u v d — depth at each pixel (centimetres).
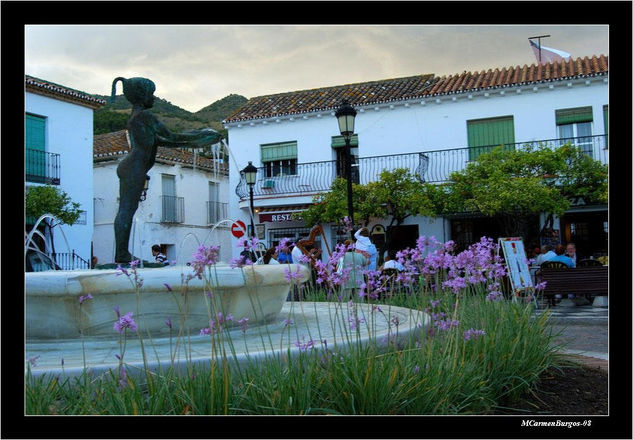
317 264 356
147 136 608
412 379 306
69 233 2227
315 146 2402
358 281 414
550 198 1759
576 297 1219
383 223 2209
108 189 2666
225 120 2516
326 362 314
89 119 2384
